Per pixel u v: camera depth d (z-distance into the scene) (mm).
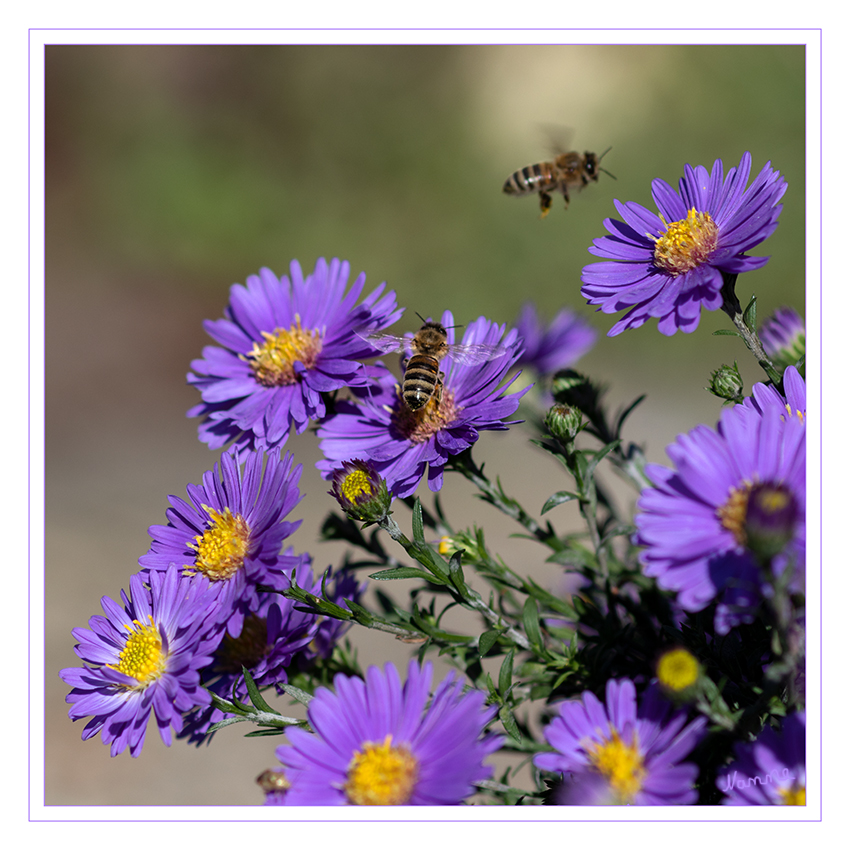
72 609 859
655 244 500
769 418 476
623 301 498
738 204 497
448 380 508
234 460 504
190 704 484
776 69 1159
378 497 493
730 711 480
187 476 1038
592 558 505
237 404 515
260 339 519
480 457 956
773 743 472
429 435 504
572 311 582
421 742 477
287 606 497
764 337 520
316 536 790
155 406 1140
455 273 1177
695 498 474
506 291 1146
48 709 804
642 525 474
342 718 479
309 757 478
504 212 1216
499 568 505
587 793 473
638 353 1072
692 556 472
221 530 494
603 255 503
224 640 496
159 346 1203
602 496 517
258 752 777
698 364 1044
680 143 1182
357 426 508
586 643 499
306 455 962
